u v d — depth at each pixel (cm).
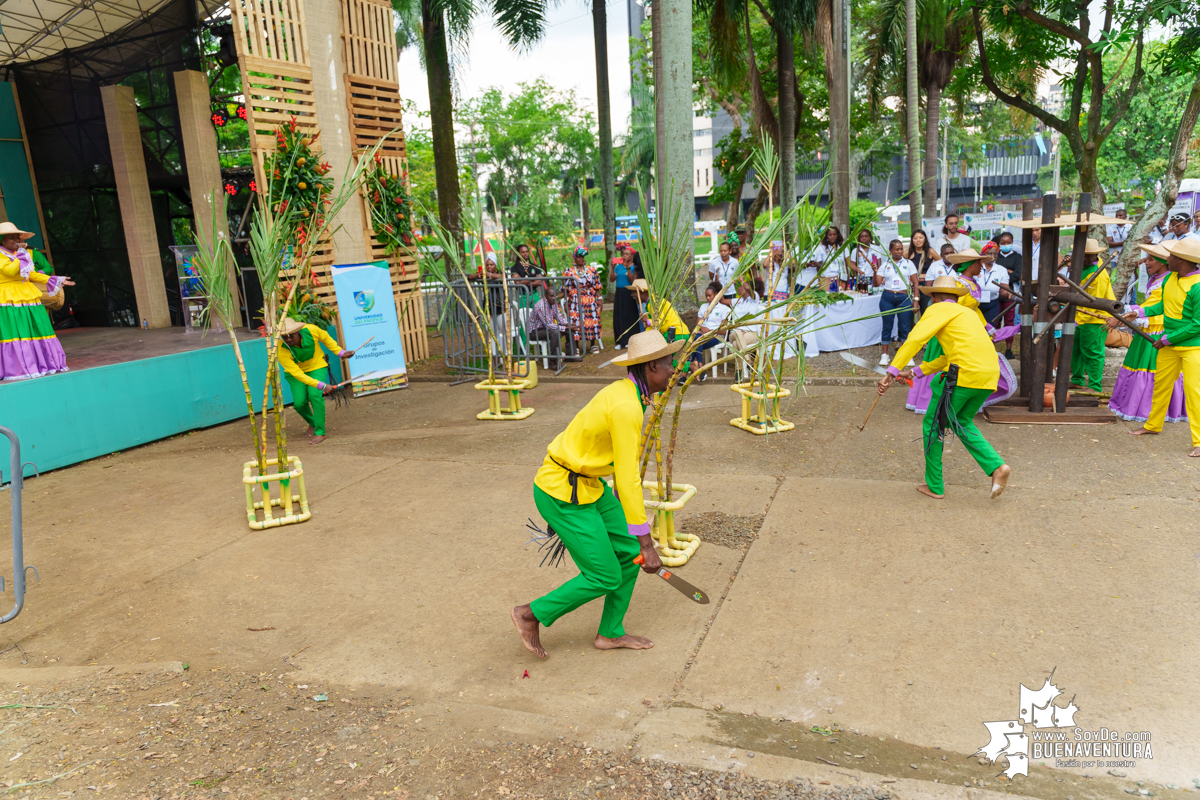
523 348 1131
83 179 1376
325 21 1100
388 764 292
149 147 1338
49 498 695
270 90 1023
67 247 1412
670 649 376
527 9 1614
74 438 807
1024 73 1689
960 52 1948
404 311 1245
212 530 584
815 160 2600
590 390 1027
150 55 1301
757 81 1734
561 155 4603
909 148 1583
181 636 418
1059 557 446
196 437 916
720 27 1579
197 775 285
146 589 484
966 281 753
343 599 454
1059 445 657
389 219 1188
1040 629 371
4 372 769
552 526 358
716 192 2433
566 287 1173
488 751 299
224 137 1377
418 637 404
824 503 557
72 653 405
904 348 532
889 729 304
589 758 291
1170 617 374
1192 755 278
